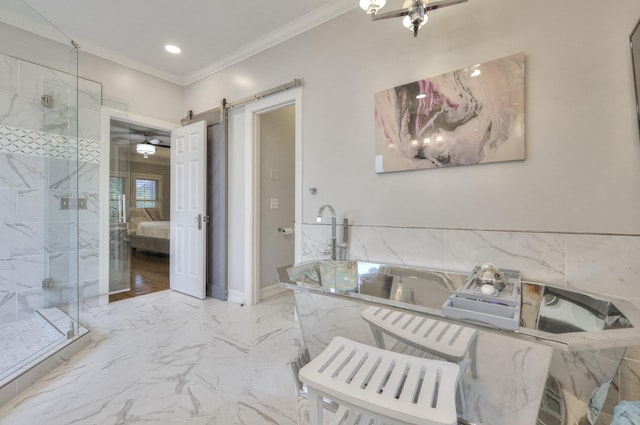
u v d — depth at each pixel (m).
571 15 1.53
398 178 2.10
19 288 2.47
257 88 2.96
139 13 2.45
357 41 2.28
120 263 3.41
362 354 1.22
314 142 2.53
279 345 2.19
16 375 1.63
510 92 1.68
